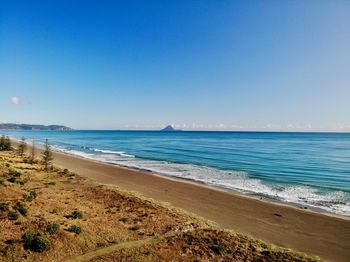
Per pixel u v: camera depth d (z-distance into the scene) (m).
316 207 37.06
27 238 20.23
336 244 25.31
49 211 27.14
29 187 37.91
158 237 23.67
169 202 37.03
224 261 20.02
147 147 136.50
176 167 70.12
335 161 82.44
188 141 193.00
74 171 59.12
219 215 32.53
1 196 28.34
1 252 18.58
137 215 29.22
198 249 21.55
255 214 33.28
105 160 82.94
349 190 46.62
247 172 63.53
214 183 51.34
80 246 21.11
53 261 18.88
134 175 57.12
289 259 21.00
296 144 161.25
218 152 109.06
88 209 29.61
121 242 22.36
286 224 30.14
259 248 23.05
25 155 76.00
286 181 53.88
